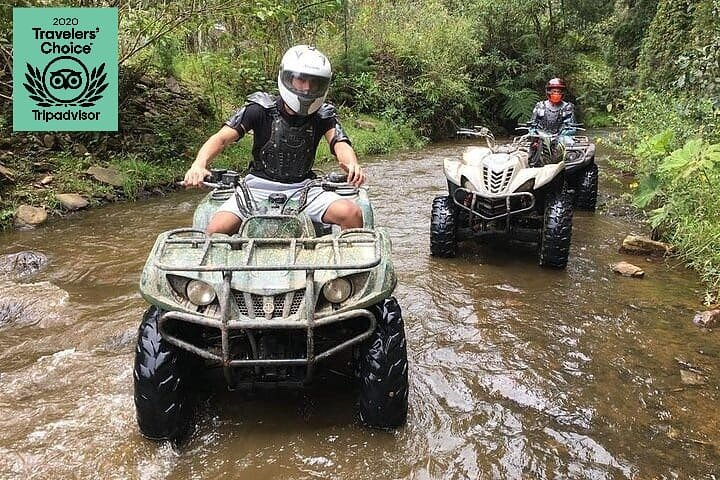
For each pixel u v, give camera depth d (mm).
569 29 22641
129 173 8242
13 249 5672
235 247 2742
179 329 2664
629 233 6277
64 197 7230
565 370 3371
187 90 11703
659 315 4137
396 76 17609
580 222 6754
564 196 5238
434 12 19406
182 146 9703
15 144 8250
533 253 5629
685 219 5371
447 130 18281
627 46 16609
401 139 15383
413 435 2730
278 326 2438
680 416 2939
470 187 5242
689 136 6648
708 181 5438
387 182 9406
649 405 3029
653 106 8367
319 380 3193
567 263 5281
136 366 2584
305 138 3328
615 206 7430
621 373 3344
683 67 7355
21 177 7508
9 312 4105
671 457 2625
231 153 10031
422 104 17562
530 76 20578
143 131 9672
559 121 7496
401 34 18234
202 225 3365
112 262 5281
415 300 4375
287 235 2939
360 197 3502
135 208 7430
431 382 3207
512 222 5559
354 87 16391
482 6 20312
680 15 10883
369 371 2668
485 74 19922
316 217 3221
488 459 2584
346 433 2742
